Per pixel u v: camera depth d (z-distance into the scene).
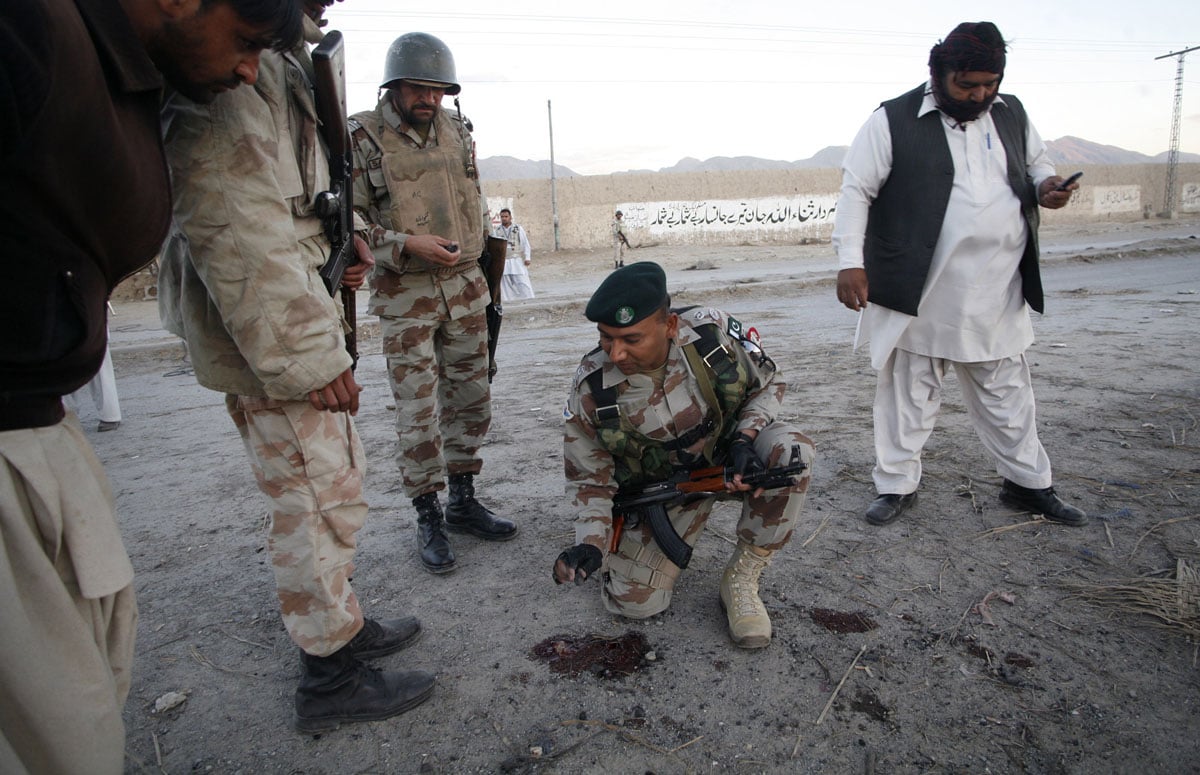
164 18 1.23
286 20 1.32
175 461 4.51
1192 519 2.93
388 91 2.84
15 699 1.12
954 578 2.62
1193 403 4.36
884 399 3.13
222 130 1.53
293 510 1.86
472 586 2.73
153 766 1.89
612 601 2.44
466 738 1.94
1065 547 2.79
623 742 1.90
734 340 2.28
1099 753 1.79
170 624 2.57
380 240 2.71
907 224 2.89
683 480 2.31
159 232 1.36
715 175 29.86
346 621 1.94
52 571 1.16
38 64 0.94
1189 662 2.10
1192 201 43.62
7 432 1.13
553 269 22.11
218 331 1.77
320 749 1.93
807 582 2.63
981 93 2.71
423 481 2.90
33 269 1.09
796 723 1.94
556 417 4.95
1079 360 5.65
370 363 7.66
